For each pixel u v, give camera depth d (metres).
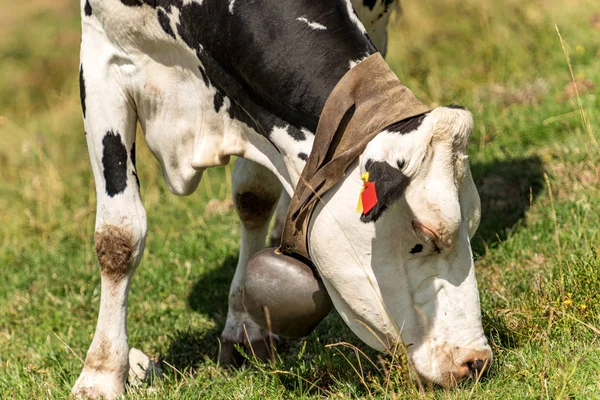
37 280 10.51
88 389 6.91
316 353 7.15
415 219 5.45
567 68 13.66
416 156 5.31
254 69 6.29
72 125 18.25
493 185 10.58
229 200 12.09
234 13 6.34
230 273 9.98
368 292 5.88
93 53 7.12
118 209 7.06
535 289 7.50
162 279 9.96
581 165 10.21
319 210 5.90
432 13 18.38
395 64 16.23
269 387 6.77
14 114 20.39
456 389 5.81
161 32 6.74
